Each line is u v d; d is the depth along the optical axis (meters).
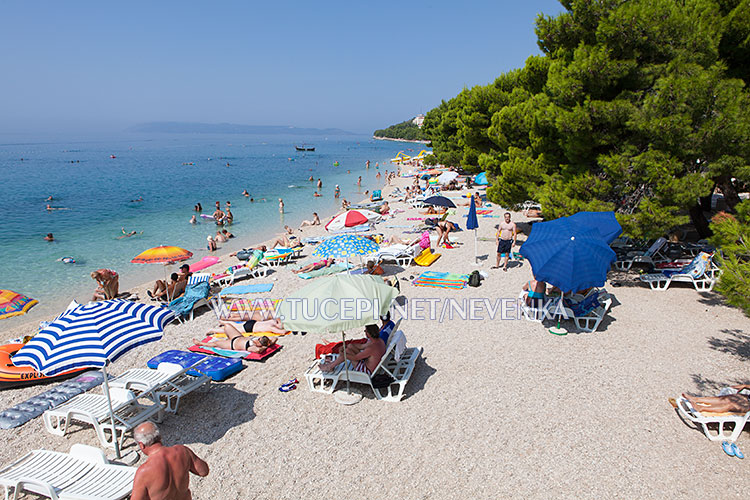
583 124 10.51
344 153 119.75
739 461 5.08
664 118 9.32
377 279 6.90
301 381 7.33
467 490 4.81
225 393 7.03
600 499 4.61
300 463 5.36
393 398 6.61
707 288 10.70
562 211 11.12
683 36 10.09
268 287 12.62
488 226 19.92
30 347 5.21
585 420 5.92
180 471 3.94
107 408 5.91
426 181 43.19
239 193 38.06
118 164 74.81
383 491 4.85
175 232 22.80
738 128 8.94
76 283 14.76
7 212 27.88
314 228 23.52
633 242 13.59
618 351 7.80
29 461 4.97
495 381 6.99
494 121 17.27
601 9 11.33
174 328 10.02
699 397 5.88
